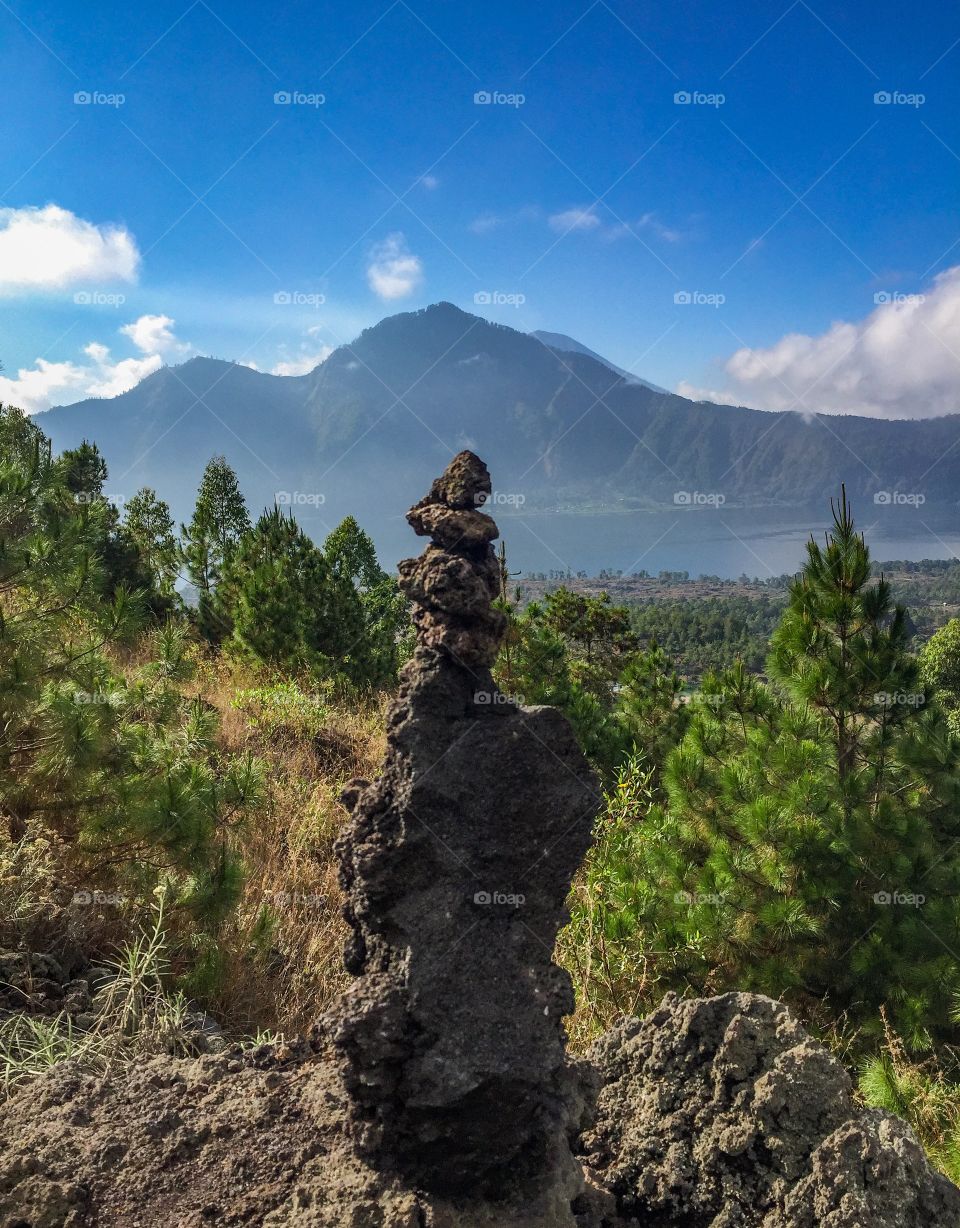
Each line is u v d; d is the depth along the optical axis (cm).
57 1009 366
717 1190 225
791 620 648
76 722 465
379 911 208
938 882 594
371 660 1505
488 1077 191
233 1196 211
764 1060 237
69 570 500
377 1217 195
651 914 590
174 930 456
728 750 683
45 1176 218
